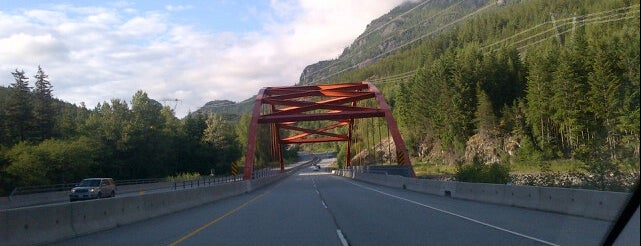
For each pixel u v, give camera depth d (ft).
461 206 74.43
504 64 317.01
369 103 438.81
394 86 572.92
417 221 55.42
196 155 371.15
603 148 73.26
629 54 81.00
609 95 167.22
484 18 544.21
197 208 86.84
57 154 207.62
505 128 277.23
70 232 46.83
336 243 41.09
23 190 154.92
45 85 275.59
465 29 558.15
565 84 216.33
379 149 377.50
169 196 77.10
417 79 374.02
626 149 70.23
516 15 486.38
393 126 207.21
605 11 226.58
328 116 213.66
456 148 310.65
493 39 488.85
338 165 447.83
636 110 77.10
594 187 68.39
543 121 245.45
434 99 341.41
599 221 49.39
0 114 247.70
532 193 65.87
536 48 326.03
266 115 223.51
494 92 311.27
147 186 204.54
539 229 45.83
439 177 192.85
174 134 365.81
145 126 315.78
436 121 330.95
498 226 48.83
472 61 322.55
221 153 377.30
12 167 187.52
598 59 182.19
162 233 49.78
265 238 44.75
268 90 254.27
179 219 65.31
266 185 193.88
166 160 333.62
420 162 335.88
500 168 110.01
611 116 80.74
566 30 305.12
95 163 238.48
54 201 133.18
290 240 43.29
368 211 70.28
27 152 194.70
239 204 93.66
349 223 55.83
